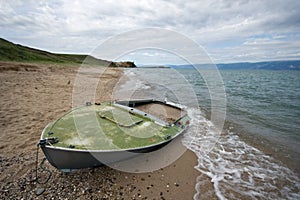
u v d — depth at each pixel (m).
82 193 2.95
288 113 8.79
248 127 6.73
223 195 3.24
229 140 5.57
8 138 4.35
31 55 27.55
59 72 18.33
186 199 3.08
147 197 3.04
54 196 2.83
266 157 4.62
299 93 15.65
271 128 6.70
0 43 27.09
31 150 3.95
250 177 3.80
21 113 6.04
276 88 19.53
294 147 5.20
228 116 8.04
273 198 3.27
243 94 14.71
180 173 3.75
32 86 10.76
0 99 7.39
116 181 3.31
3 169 3.28
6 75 13.42
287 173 3.99
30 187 2.96
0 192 2.79
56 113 6.35
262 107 10.03
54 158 3.08
